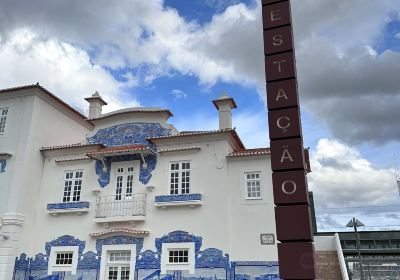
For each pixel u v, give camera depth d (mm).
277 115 10523
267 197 18922
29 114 23141
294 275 8992
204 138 20766
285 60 11102
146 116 22609
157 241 19609
